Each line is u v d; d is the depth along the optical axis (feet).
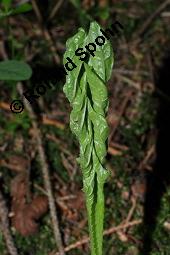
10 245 1.39
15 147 1.65
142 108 1.74
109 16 2.05
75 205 1.49
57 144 1.65
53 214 1.43
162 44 1.95
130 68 1.88
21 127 1.69
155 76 1.84
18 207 1.47
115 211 1.47
